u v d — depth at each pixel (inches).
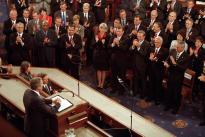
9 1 1003.3
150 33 823.1
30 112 510.6
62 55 800.9
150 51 741.3
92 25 893.8
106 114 572.1
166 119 711.1
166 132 547.5
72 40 790.5
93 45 791.7
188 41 794.2
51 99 509.7
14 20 847.7
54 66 820.0
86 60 892.6
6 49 836.0
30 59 812.0
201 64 737.6
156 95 753.0
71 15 913.5
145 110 735.7
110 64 785.6
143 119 570.9
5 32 841.5
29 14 895.1
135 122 561.9
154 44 741.9
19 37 786.2
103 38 783.1
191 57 739.4
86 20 895.7
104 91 795.4
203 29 856.9
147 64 751.7
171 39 827.4
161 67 733.9
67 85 648.4
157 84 742.5
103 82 806.5
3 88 609.9
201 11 885.2
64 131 501.7
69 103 509.4
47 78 617.0
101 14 971.3
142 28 842.2
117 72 782.5
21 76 637.3
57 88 643.5
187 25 803.4
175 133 674.8
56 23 833.5
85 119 518.3
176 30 832.9
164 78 748.0
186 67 702.5
